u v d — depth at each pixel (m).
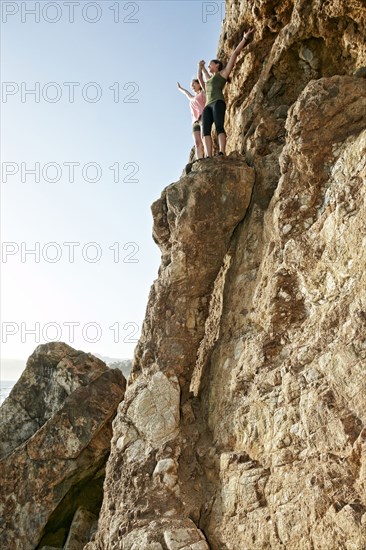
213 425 7.79
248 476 6.73
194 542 6.73
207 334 8.75
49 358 12.11
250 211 8.88
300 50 9.39
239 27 10.88
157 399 8.00
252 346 7.50
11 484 10.56
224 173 8.71
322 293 6.98
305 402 6.44
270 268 7.80
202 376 8.43
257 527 6.40
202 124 10.11
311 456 6.19
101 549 7.60
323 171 7.59
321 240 7.15
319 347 6.59
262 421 6.92
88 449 10.84
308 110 7.70
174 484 7.35
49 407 11.84
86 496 10.99
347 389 6.09
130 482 7.59
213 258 8.61
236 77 10.95
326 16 8.83
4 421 11.94
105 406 11.00
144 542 6.82
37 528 10.27
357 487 5.65
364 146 7.00
